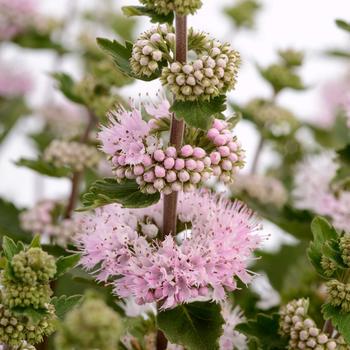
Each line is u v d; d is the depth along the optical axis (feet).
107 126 1.66
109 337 1.40
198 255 1.58
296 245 2.08
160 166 1.56
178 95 1.55
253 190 2.01
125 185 1.59
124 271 1.60
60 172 1.93
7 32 2.41
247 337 1.70
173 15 1.55
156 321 1.63
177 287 1.58
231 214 1.62
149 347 1.68
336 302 1.60
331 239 1.61
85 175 1.97
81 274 1.63
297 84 2.07
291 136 2.12
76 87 1.94
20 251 1.53
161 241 1.61
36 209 1.96
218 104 1.55
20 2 2.36
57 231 1.94
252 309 1.83
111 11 2.68
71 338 1.40
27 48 2.39
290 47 2.10
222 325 1.61
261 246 1.63
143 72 1.56
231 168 1.58
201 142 1.59
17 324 1.53
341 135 2.15
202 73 1.54
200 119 1.55
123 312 1.71
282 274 2.06
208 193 1.67
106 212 1.64
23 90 2.60
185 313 1.61
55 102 2.56
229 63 1.56
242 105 2.11
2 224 1.98
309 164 2.02
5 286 1.52
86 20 2.65
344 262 1.59
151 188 1.57
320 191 1.96
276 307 1.83
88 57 2.19
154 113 1.62
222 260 1.59
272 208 2.02
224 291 1.60
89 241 1.62
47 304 1.53
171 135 1.58
